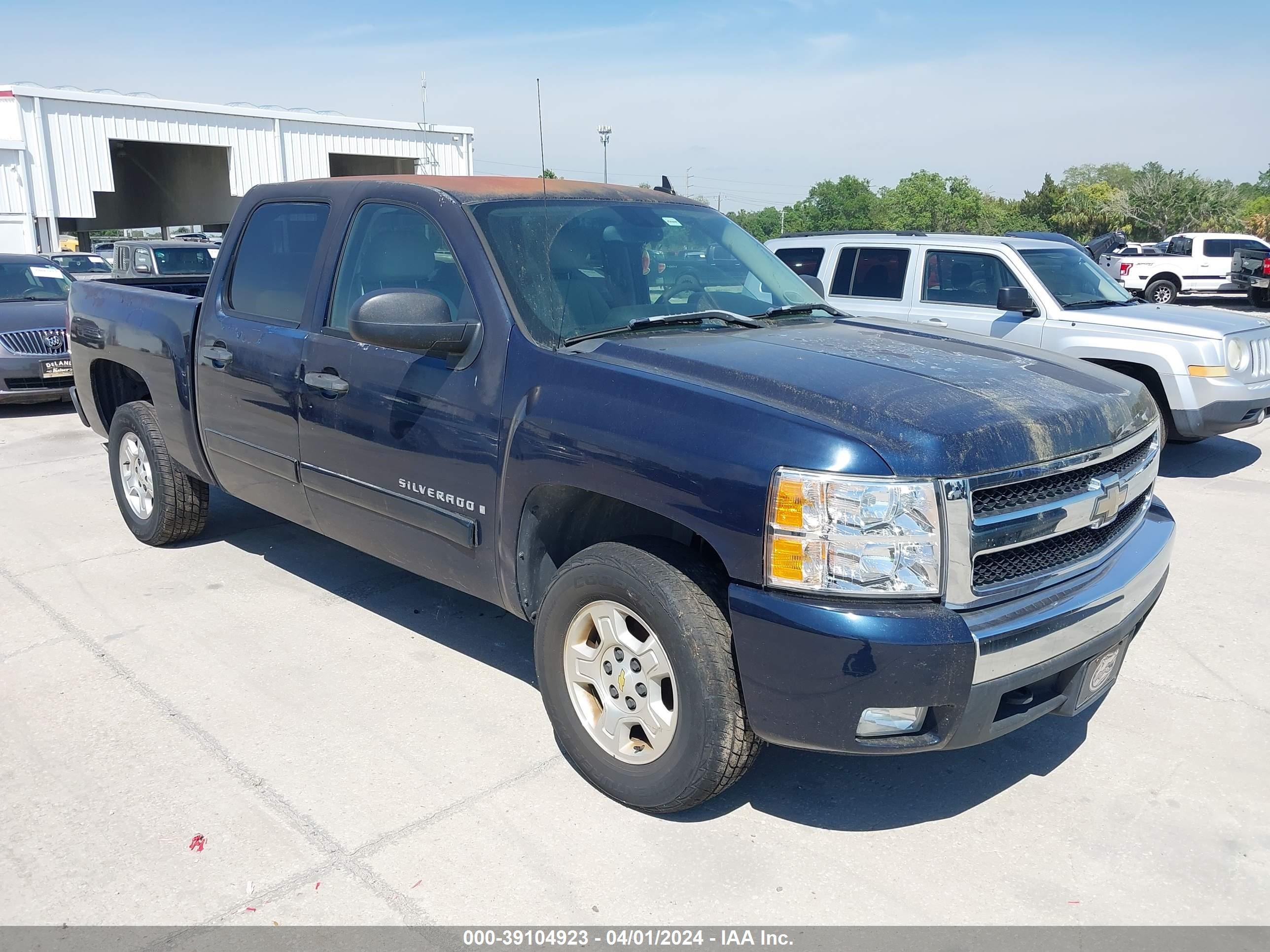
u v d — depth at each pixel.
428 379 3.61
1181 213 60.69
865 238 9.10
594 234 3.86
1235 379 7.56
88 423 6.24
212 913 2.71
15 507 6.63
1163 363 7.61
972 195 109.56
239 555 5.60
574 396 3.15
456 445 3.52
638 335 3.46
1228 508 6.82
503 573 3.49
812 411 2.78
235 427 4.66
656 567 2.95
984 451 2.70
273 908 2.73
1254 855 3.02
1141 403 3.41
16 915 2.70
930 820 3.19
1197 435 7.75
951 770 3.49
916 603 2.65
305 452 4.24
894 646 2.57
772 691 2.72
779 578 2.67
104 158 29.80
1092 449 2.99
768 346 3.35
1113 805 3.28
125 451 5.74
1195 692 4.09
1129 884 2.88
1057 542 2.97
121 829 3.08
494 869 2.90
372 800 3.24
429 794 3.28
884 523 2.60
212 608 4.82
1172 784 3.41
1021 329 8.13
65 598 4.95
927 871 2.93
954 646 2.59
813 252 9.39
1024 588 2.84
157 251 15.62
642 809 3.16
